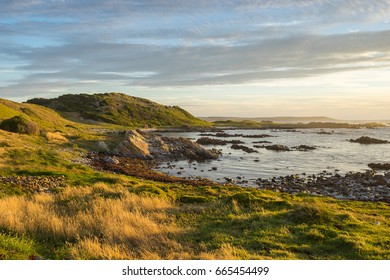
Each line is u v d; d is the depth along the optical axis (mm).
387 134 142250
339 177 44344
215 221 17047
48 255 11820
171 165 56500
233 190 31000
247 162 60750
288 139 116250
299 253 12688
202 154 67438
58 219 15406
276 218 17266
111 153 63781
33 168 34969
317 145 93000
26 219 15266
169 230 15055
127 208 19000
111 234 13625
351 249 12789
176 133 161875
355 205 25219
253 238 14172
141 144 67250
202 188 31031
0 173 30578
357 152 75938
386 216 20625
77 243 12984
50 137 68688
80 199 21156
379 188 36875
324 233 14602
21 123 70938
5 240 12047
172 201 23188
